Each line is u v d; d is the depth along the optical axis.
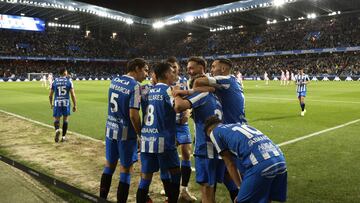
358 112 14.98
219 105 4.32
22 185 5.76
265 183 3.46
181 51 77.19
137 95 4.66
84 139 9.80
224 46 71.25
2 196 5.25
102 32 81.31
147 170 4.61
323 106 17.39
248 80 56.03
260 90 30.23
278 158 3.53
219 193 5.48
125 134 4.80
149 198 5.06
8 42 63.53
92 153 8.19
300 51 57.84
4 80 55.19
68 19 68.38
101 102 20.56
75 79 64.69
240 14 63.03
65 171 6.77
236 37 72.44
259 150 3.49
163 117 4.45
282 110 15.96
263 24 71.56
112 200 5.35
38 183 5.90
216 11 63.22
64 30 74.69
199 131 4.33
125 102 4.73
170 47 82.00
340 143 8.78
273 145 3.64
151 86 4.80
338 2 54.16
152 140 4.48
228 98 4.38
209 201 4.38
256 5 57.28
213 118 3.94
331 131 10.48
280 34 65.50
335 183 5.81
